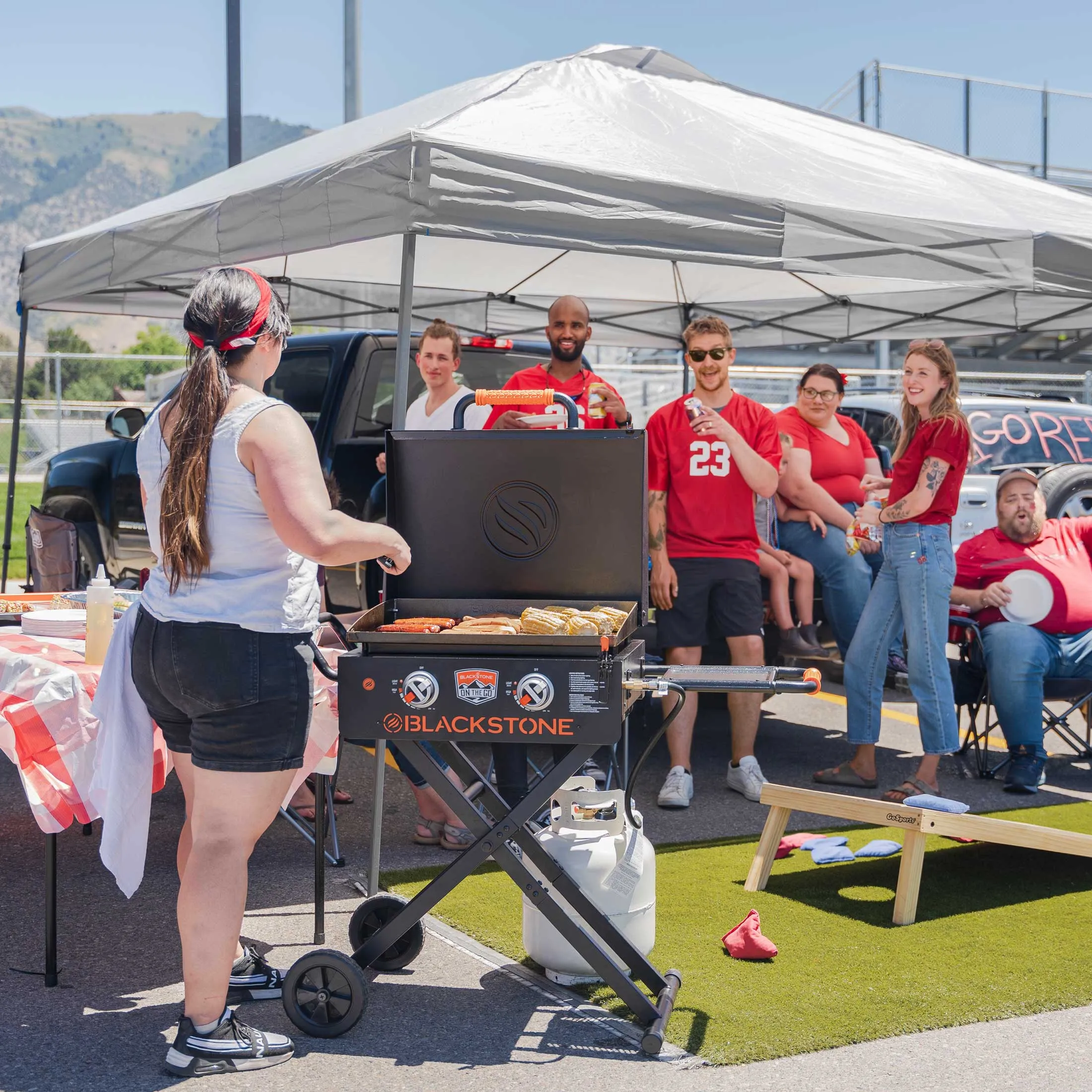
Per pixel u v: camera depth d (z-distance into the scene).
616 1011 3.21
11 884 4.16
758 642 5.51
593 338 8.98
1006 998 3.27
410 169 3.96
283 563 2.79
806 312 7.96
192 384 2.74
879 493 5.94
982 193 5.57
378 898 3.43
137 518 7.41
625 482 3.21
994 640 5.67
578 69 5.42
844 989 3.33
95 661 3.43
